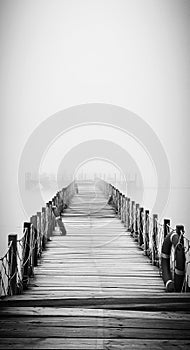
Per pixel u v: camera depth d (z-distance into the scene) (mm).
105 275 5434
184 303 3635
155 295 4070
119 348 2705
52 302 3723
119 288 4738
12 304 3668
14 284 4227
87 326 3090
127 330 3014
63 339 2842
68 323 3152
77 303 3723
